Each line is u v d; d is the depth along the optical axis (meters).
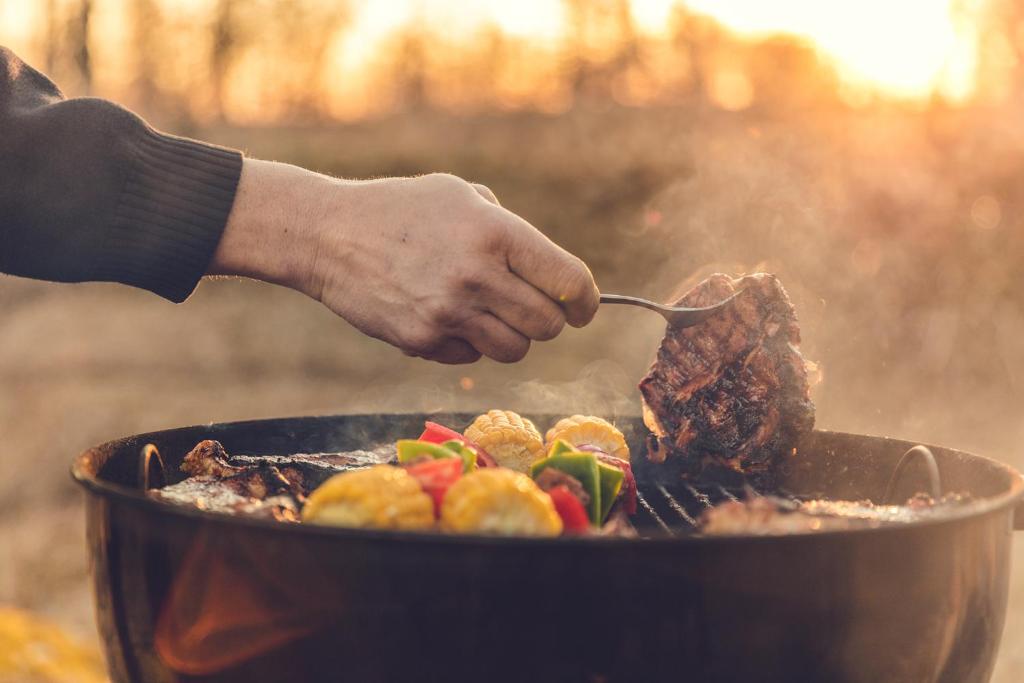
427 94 11.54
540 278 1.42
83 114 1.46
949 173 6.57
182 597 1.05
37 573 4.20
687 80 9.70
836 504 1.38
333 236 1.46
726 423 1.63
